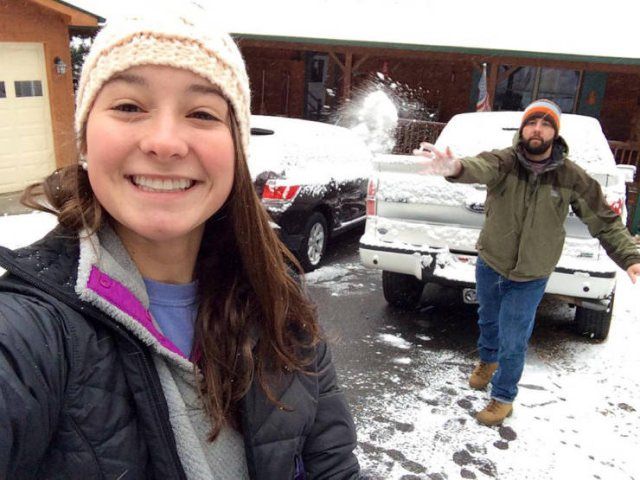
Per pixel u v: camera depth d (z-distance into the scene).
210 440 1.06
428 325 4.97
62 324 0.87
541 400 3.75
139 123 0.94
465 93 13.47
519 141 3.14
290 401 1.17
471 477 2.95
